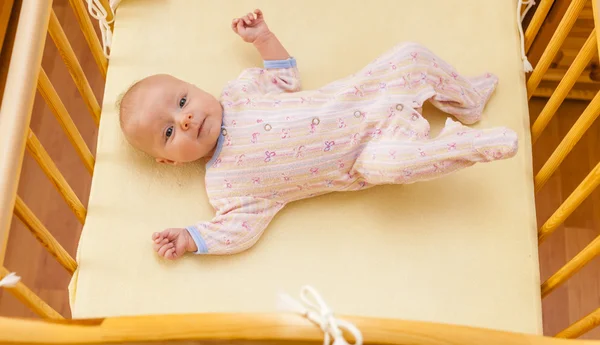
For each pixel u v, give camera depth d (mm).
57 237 1486
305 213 1021
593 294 1438
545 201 1504
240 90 1030
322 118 985
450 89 1028
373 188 1035
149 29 1149
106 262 989
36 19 837
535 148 1531
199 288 974
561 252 1468
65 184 976
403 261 985
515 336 623
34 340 594
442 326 625
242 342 622
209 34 1146
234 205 983
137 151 1057
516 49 1133
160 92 963
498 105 1090
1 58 1297
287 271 983
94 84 1591
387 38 1145
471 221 1007
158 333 609
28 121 806
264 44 1066
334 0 1169
